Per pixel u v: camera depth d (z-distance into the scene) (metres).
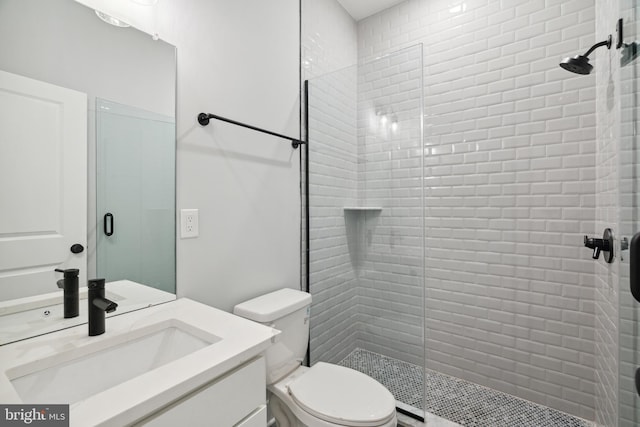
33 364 0.68
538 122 1.75
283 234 1.67
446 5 2.03
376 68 1.79
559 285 1.70
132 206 1.02
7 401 0.54
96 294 0.81
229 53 1.35
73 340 0.79
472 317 1.96
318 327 1.91
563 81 1.67
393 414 1.08
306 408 1.09
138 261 1.04
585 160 1.62
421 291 1.69
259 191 1.52
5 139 0.77
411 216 1.72
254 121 1.49
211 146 1.27
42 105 0.83
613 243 1.16
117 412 0.52
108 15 0.96
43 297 0.84
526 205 1.79
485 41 1.90
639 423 0.83
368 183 1.86
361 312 1.95
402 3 2.20
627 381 0.90
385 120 1.77
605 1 1.35
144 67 1.05
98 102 0.94
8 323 0.78
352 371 1.32
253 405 0.82
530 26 1.76
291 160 1.72
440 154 2.06
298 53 1.80
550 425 1.57
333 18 2.15
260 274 1.52
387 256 1.83
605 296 1.39
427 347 2.13
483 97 1.91
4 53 0.77
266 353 1.25
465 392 1.86
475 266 1.95
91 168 0.93
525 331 1.79
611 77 1.24
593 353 1.61
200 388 0.69
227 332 0.86
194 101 1.21
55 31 0.85
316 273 1.89
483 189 1.91
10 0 0.78
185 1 1.18
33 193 0.82
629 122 0.89
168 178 1.12
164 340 0.94
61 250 0.87
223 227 1.33
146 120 1.06
